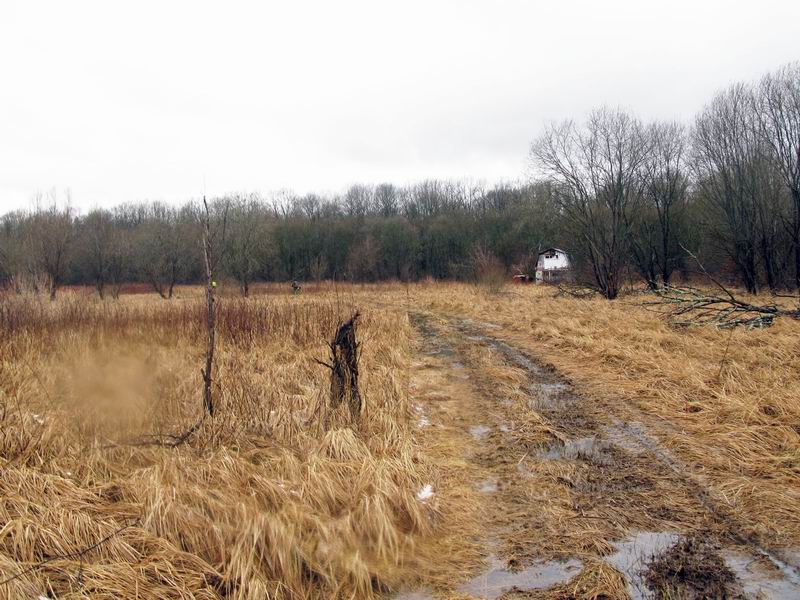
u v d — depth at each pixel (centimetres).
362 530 445
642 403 798
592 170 2481
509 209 5409
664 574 399
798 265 2352
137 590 351
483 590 389
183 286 4250
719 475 555
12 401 670
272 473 524
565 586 388
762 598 370
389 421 674
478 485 560
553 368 1088
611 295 2427
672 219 3052
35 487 449
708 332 1227
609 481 556
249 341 1159
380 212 7050
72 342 1055
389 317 1775
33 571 353
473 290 2994
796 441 592
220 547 396
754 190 2444
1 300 1317
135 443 555
